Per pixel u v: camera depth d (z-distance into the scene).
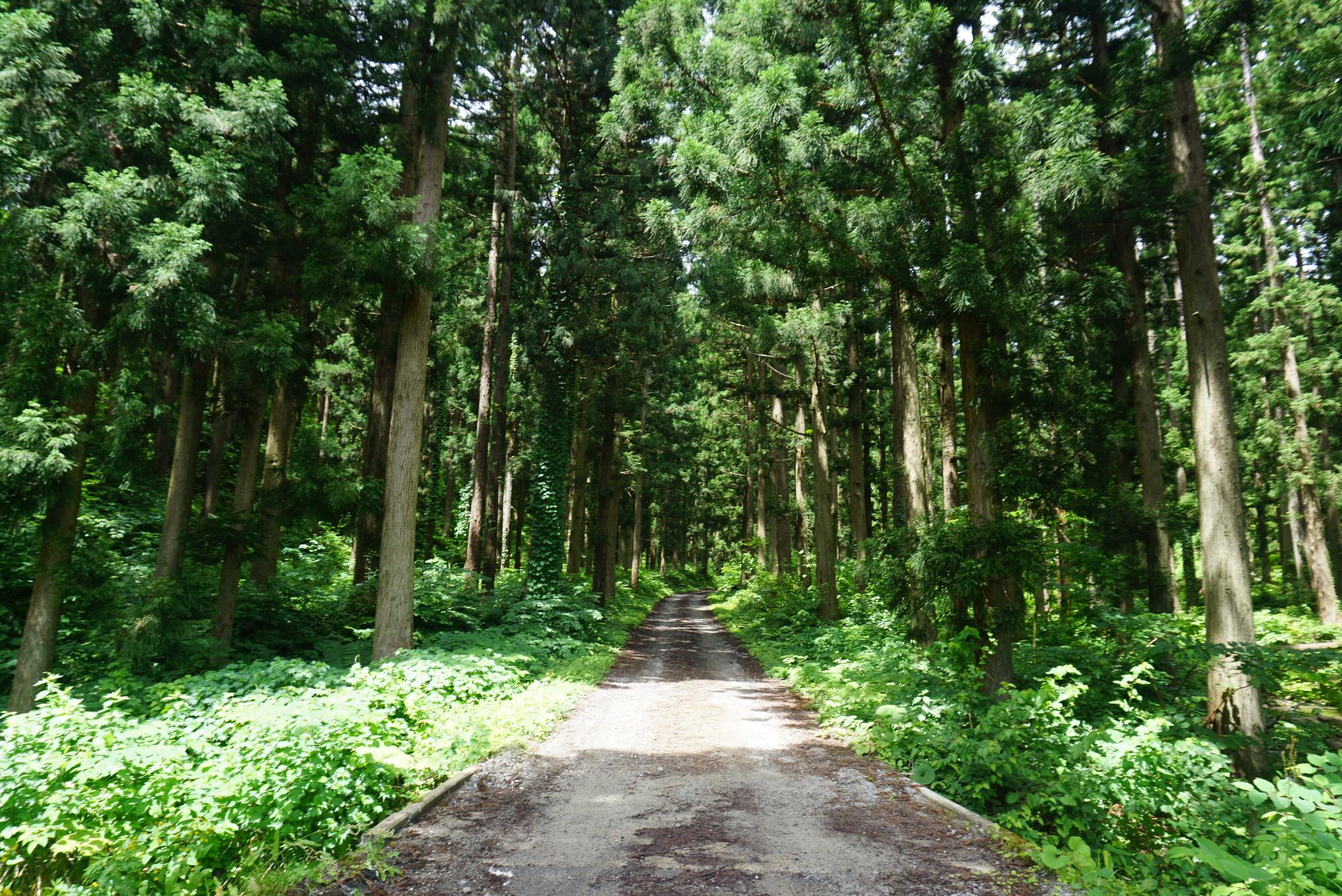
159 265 8.39
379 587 11.29
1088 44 13.20
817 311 15.27
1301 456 20.66
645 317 20.44
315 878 4.10
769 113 8.45
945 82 9.76
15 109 8.59
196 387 10.84
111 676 8.73
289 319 10.60
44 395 8.62
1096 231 12.55
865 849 4.89
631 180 20.39
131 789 4.57
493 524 19.20
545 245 20.48
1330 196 18.53
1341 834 3.39
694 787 6.46
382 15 11.65
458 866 4.53
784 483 28.83
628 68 14.84
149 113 9.22
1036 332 8.24
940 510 10.03
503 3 13.02
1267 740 7.12
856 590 18.14
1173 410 26.97
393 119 13.95
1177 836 5.06
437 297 12.21
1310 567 20.38
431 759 6.64
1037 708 6.28
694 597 44.22
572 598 18.56
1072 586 10.95
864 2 8.21
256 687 8.46
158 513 16.75
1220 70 17.64
